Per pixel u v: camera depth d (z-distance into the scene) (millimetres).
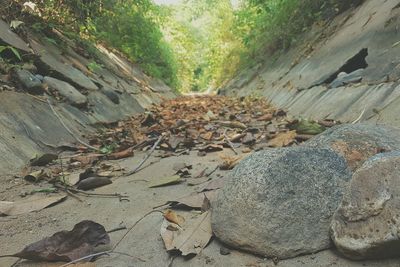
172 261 1609
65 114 4281
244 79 11969
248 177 1633
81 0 6875
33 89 4137
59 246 1628
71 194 2465
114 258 1649
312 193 1587
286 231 1535
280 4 9133
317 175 1623
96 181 2588
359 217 1424
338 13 6938
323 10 7777
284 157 1645
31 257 1607
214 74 18734
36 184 2678
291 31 8789
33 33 5547
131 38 10758
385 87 3418
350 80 4172
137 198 2340
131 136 4297
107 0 8180
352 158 1855
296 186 1588
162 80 14086
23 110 3639
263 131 3967
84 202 2336
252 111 6148
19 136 3279
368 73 3998
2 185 2639
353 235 1425
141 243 1763
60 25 6570
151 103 8664
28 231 1969
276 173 1604
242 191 1617
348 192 1491
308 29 8148
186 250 1628
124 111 6137
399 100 3047
